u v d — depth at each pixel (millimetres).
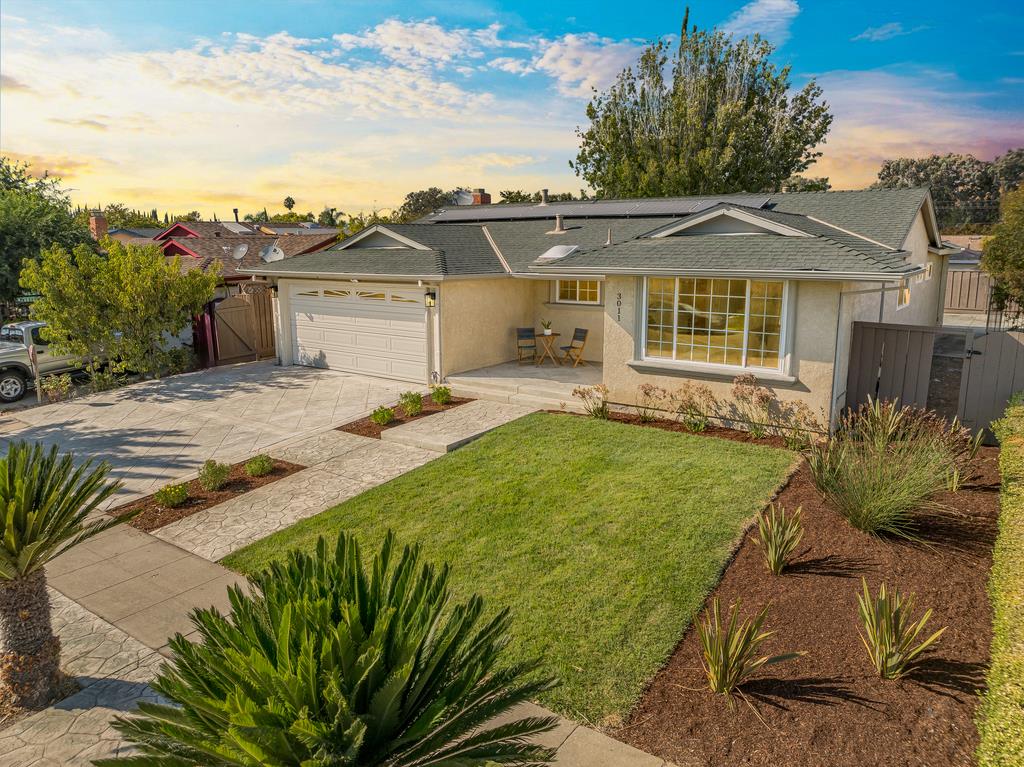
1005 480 7086
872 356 11164
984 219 60500
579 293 17219
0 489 5035
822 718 4633
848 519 7469
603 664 5359
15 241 23734
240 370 18094
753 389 10852
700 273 10984
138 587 7066
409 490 9336
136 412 14078
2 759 4656
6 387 16875
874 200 15156
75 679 5562
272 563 3701
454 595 6484
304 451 11414
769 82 36094
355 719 2785
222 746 2709
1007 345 10422
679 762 4352
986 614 5703
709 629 5430
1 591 5066
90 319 16078
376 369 16797
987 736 3744
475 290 15914
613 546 7312
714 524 7684
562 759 4383
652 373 12328
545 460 10195
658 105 36219
